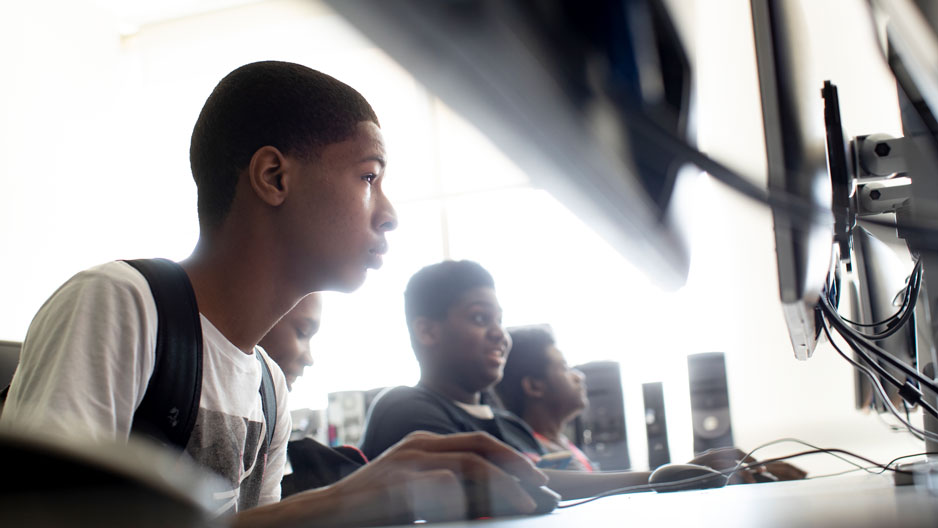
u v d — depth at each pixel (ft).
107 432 1.97
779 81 1.89
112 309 2.10
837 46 5.08
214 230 2.50
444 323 5.43
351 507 2.14
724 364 7.59
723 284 12.40
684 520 1.50
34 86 14.05
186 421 2.23
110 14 14.32
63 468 0.60
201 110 2.58
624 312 13.47
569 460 5.91
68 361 1.99
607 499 2.74
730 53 6.48
